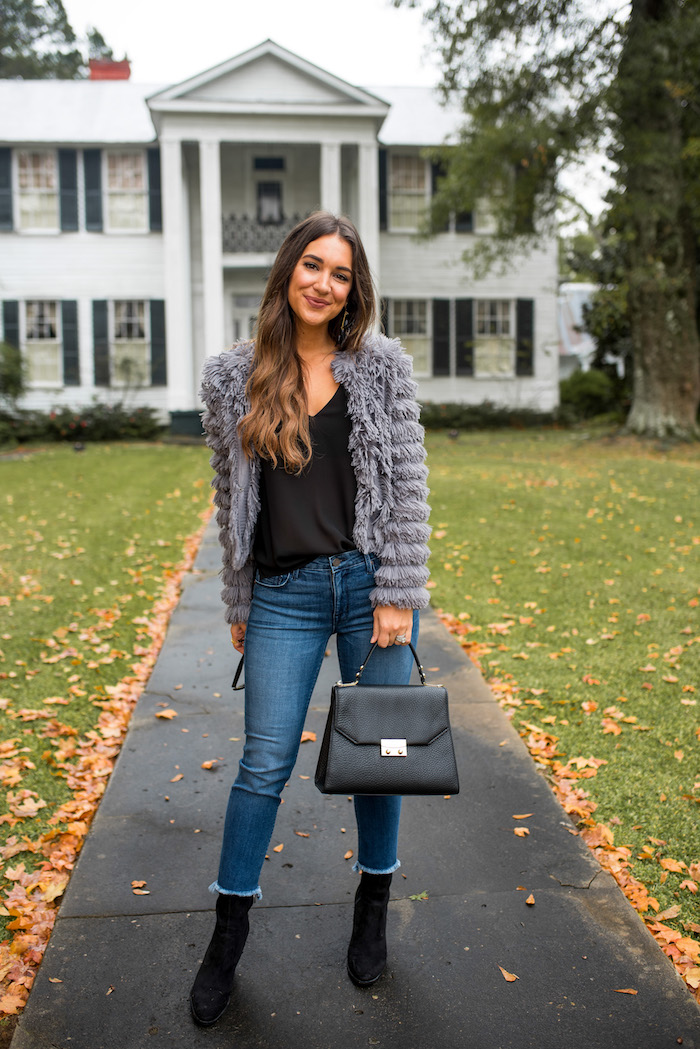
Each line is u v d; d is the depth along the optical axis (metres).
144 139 17.94
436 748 1.79
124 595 5.47
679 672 3.98
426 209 15.73
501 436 16.78
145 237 18.38
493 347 19.48
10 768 3.09
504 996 1.97
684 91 11.82
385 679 1.92
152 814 2.78
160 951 2.12
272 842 2.62
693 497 8.43
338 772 1.76
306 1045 1.84
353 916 2.18
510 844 2.60
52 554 6.64
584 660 4.17
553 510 7.97
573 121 12.62
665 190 13.09
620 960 2.08
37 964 2.10
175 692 3.85
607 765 3.11
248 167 18.52
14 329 18.45
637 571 5.79
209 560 6.48
